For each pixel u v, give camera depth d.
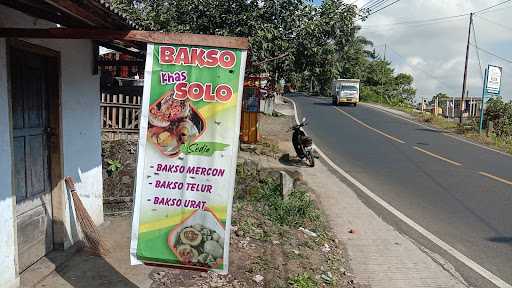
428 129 23.86
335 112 31.03
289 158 13.75
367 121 26.09
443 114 39.41
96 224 6.52
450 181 11.20
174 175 3.98
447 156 15.27
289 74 11.14
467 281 5.49
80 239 5.82
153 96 3.97
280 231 6.69
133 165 8.01
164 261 4.05
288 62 10.51
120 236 6.22
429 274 5.62
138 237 4.02
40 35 3.90
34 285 4.57
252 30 10.06
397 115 31.52
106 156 8.01
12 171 4.28
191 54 3.93
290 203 7.73
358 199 9.17
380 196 9.49
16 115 4.58
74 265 5.15
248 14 10.07
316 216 7.58
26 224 4.78
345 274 5.50
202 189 3.98
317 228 7.07
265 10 10.38
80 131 5.93
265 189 8.41
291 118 25.83
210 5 10.21
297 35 10.41
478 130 24.14
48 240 5.28
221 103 3.94
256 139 15.18
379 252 6.28
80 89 5.90
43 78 5.15
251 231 6.54
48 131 5.25
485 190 10.35
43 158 5.16
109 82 9.31
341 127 22.53
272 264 5.47
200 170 3.97
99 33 3.93
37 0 3.62
